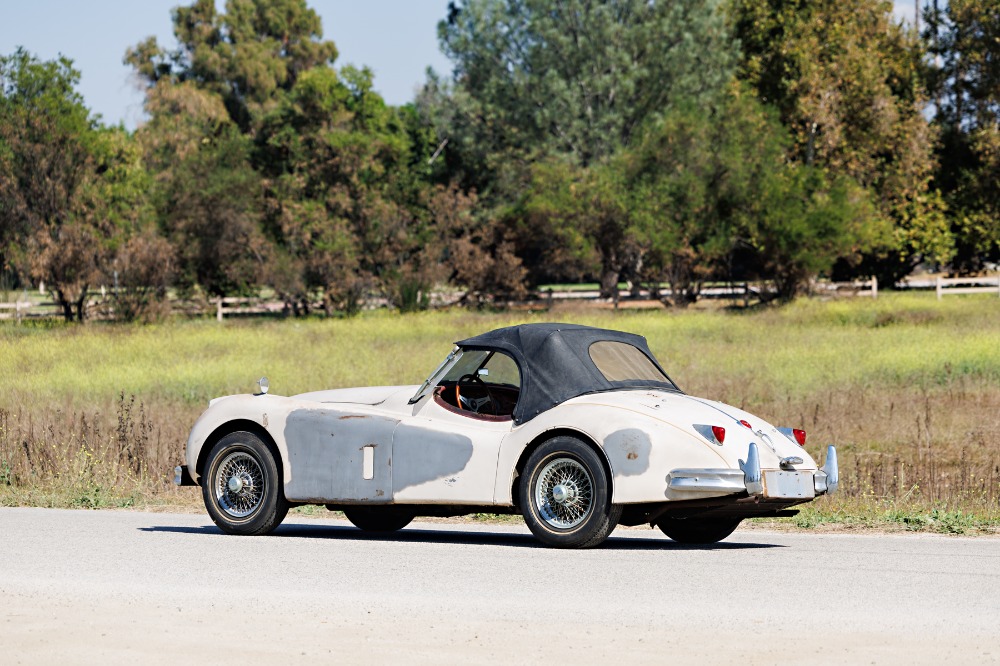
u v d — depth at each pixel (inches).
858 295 2940.5
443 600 374.0
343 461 510.3
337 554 470.3
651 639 320.5
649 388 505.0
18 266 2765.7
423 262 3006.9
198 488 725.3
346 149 3075.8
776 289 2883.9
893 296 2923.2
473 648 311.4
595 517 465.1
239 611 359.9
